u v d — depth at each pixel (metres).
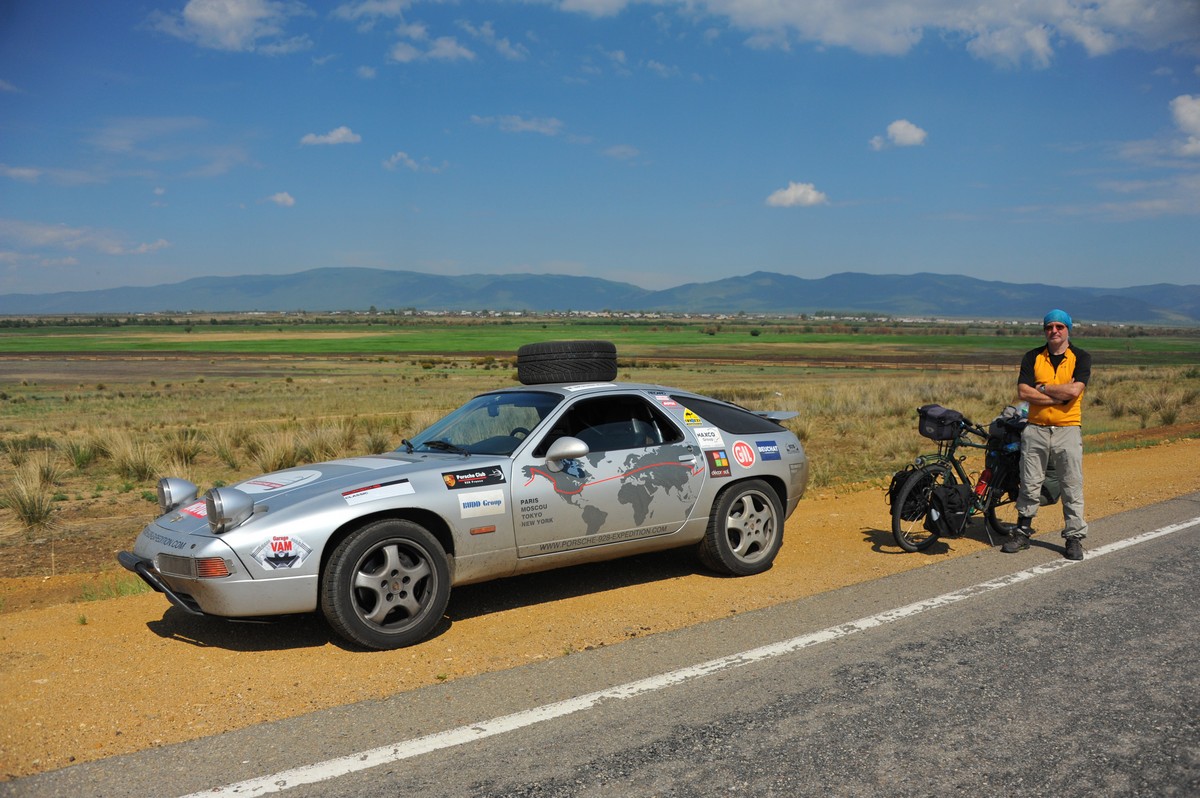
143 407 35.09
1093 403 24.38
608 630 5.15
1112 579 6.04
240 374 75.50
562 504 5.51
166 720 3.90
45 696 4.21
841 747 3.51
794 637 4.91
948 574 6.31
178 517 5.22
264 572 4.63
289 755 3.51
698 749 3.51
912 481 6.84
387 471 5.23
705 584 6.18
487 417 6.12
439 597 5.04
